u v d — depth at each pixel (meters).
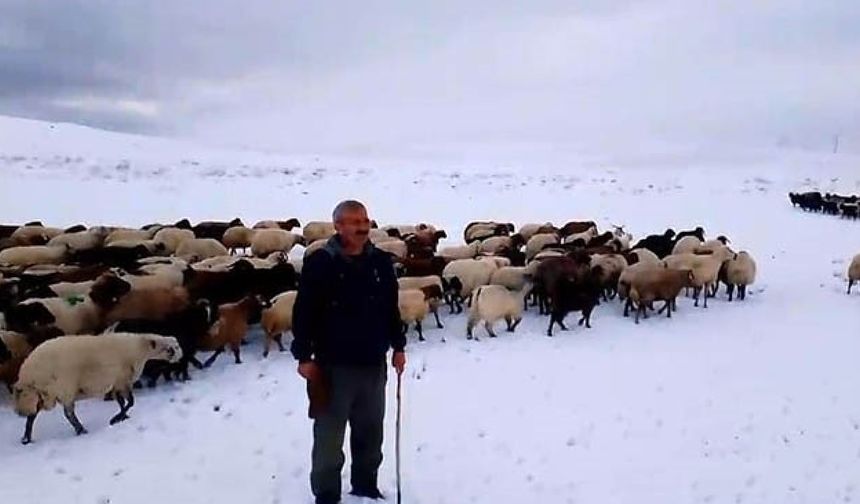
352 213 5.39
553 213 32.19
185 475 6.57
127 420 7.91
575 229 21.00
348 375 5.56
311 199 33.50
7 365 8.37
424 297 11.44
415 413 8.23
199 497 6.15
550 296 12.73
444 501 6.15
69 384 7.35
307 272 5.42
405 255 15.60
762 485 6.83
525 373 9.89
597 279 13.45
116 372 7.68
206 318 9.51
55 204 28.45
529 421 8.11
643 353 11.09
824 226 28.83
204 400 8.55
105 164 41.34
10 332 8.72
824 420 8.52
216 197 32.66
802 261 20.64
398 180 41.31
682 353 11.16
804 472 7.14
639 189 41.97
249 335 11.52
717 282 15.40
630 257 15.22
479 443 7.44
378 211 30.86
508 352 10.89
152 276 11.49
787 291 16.38
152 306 10.09
